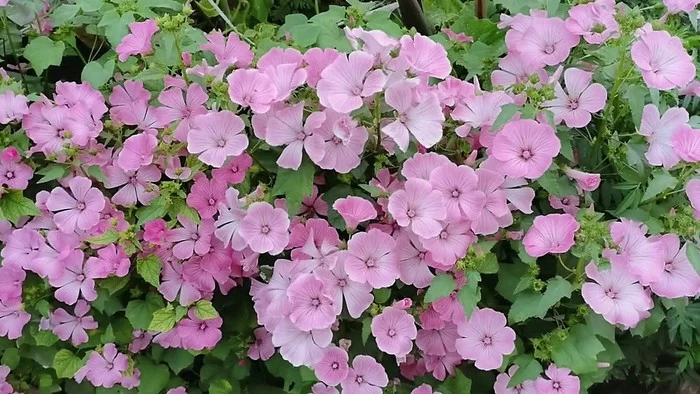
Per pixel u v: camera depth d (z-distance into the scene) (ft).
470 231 3.10
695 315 3.56
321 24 3.65
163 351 3.47
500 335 3.13
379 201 3.10
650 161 3.18
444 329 3.26
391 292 3.27
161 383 3.44
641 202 3.25
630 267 3.01
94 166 3.30
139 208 3.37
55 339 3.41
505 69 3.46
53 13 3.74
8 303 3.33
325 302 3.03
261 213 3.08
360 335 3.32
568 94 3.26
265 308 3.18
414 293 3.29
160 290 3.28
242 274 3.32
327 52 3.19
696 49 3.88
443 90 3.23
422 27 3.99
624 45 3.16
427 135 3.02
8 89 3.38
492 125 3.11
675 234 3.11
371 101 3.10
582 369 3.07
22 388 3.57
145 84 3.47
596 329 3.13
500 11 4.30
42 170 3.29
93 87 3.43
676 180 3.08
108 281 3.27
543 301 3.00
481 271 3.10
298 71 3.07
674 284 3.08
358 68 3.00
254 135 3.26
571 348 3.12
